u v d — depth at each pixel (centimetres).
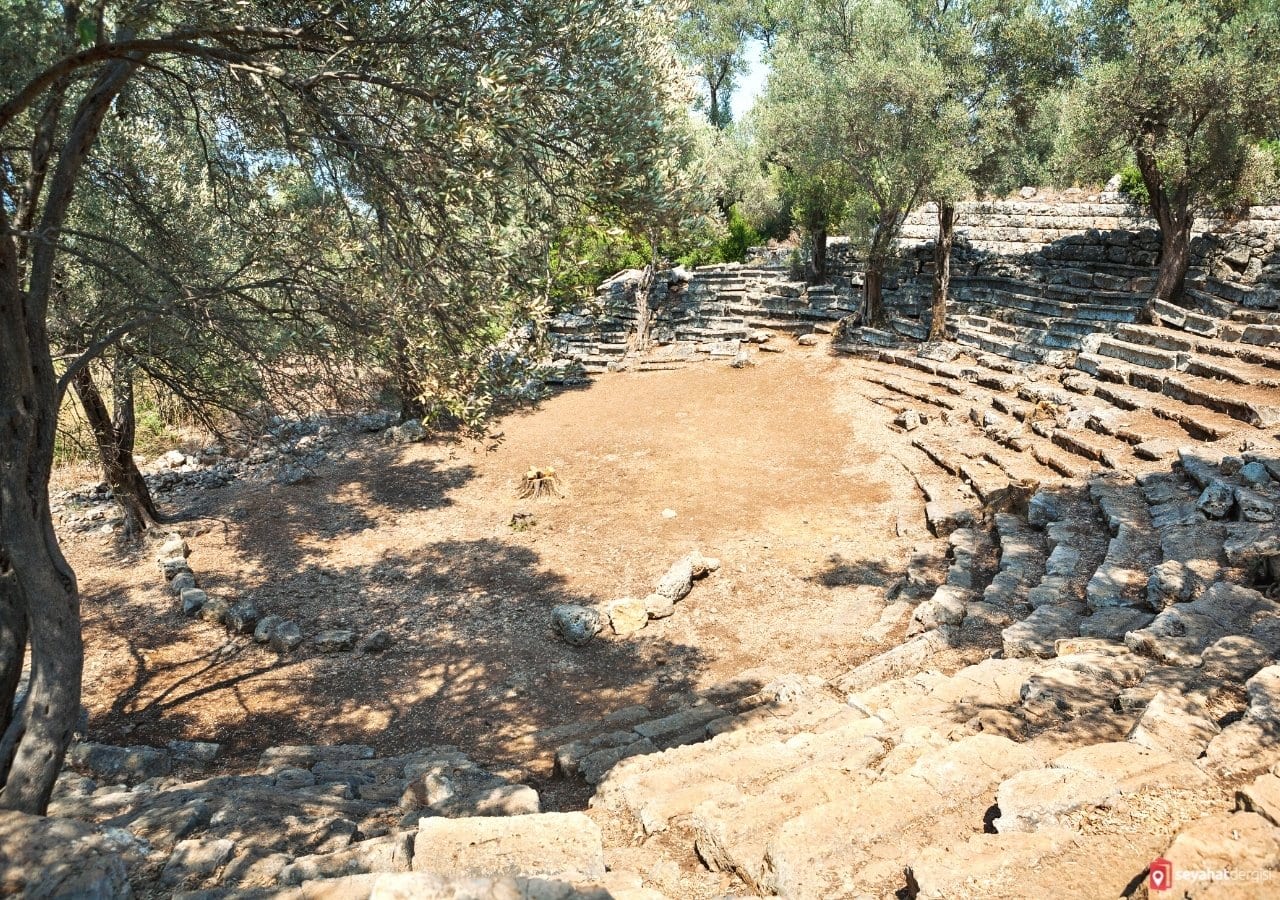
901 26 2125
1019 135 2191
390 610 1271
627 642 1135
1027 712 632
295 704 1009
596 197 667
